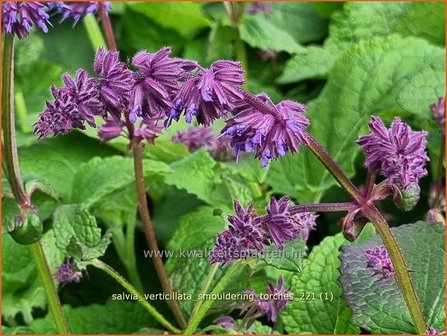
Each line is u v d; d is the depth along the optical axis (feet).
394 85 1.74
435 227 1.28
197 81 0.89
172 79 0.91
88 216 1.33
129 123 1.33
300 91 2.08
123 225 1.75
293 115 0.92
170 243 1.59
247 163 1.60
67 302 1.74
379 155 0.98
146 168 1.58
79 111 0.96
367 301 1.20
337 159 1.76
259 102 0.91
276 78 2.19
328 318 1.39
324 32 2.26
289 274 1.49
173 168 1.65
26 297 1.67
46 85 2.12
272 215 1.03
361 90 1.78
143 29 2.20
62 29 2.20
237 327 1.33
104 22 1.42
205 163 1.62
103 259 1.77
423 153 0.99
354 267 1.23
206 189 1.61
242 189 1.50
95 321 1.64
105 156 1.88
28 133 1.91
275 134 0.90
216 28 2.05
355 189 1.00
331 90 1.83
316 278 1.42
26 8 1.06
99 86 0.95
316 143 0.96
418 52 1.77
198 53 2.15
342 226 1.01
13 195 1.24
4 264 1.64
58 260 1.61
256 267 1.33
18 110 1.96
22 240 1.24
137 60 0.93
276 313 1.34
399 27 2.05
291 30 2.25
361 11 2.08
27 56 2.14
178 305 1.48
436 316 1.20
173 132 1.73
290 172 1.75
